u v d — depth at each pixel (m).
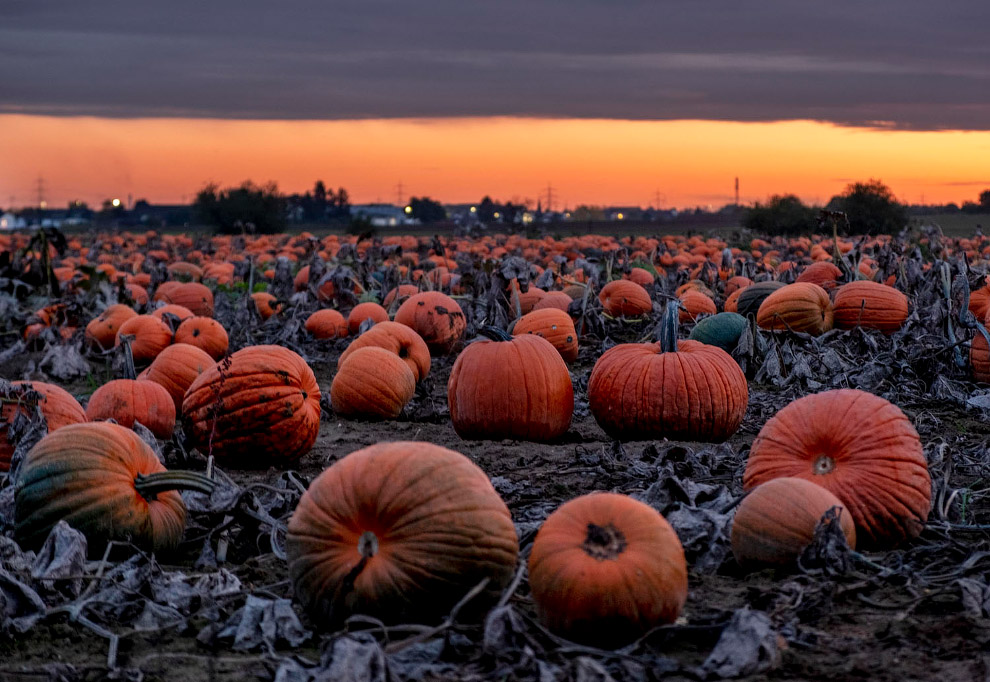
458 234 50.66
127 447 5.81
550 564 4.32
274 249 35.44
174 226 120.38
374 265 22.48
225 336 13.55
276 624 4.50
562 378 8.67
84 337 15.04
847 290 13.23
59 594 5.00
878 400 5.84
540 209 114.69
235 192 73.44
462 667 4.09
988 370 10.56
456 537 4.40
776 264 22.81
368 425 9.67
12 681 4.15
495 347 8.76
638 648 4.27
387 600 4.38
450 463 4.59
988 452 7.63
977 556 5.20
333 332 15.16
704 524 5.52
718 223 78.50
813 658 4.20
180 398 10.44
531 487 6.91
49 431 7.30
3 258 17.78
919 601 4.76
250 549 5.90
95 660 4.39
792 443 5.82
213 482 5.79
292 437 7.86
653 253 24.50
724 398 8.21
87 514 5.54
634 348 8.62
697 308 14.98
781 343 12.30
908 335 12.41
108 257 33.47
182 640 4.60
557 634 4.34
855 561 5.24
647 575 4.25
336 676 3.78
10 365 14.53
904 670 4.05
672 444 7.76
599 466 7.38
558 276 19.00
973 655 4.16
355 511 4.46
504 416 8.52
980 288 13.32
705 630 4.33
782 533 5.08
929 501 5.74
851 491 5.56
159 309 14.45
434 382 12.16
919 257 16.33
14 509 5.70
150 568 5.03
